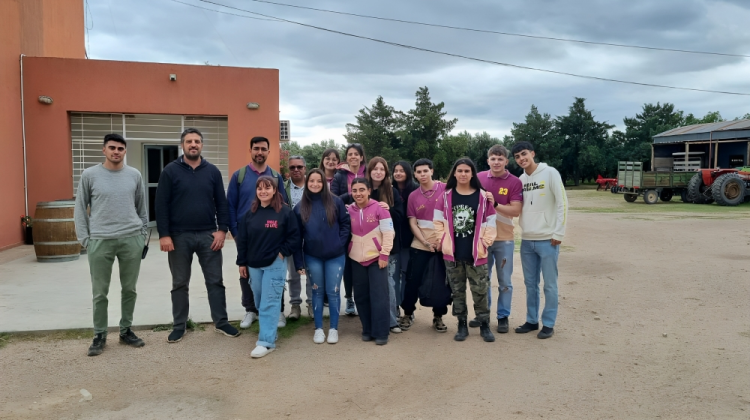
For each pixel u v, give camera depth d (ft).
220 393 11.13
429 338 14.98
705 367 12.49
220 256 15.07
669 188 73.87
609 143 170.19
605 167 164.35
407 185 16.53
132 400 10.75
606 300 19.31
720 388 11.25
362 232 14.53
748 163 80.53
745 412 10.08
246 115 34.68
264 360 13.12
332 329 14.73
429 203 15.35
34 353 13.34
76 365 12.59
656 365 12.67
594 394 11.00
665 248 31.71
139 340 14.02
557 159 162.91
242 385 11.57
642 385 11.46
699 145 91.66
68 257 26.43
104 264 13.37
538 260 15.39
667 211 58.23
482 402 10.67
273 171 16.08
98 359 13.01
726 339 14.65
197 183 14.38
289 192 17.60
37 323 15.37
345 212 14.76
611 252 30.45
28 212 31.96
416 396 11.00
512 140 174.19
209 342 14.40
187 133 14.21
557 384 11.57
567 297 19.83
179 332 14.56
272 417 10.04
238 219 15.52
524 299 19.75
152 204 39.17
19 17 31.76
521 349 13.96
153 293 19.52
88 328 15.01
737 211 57.93
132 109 33.09
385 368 12.61
